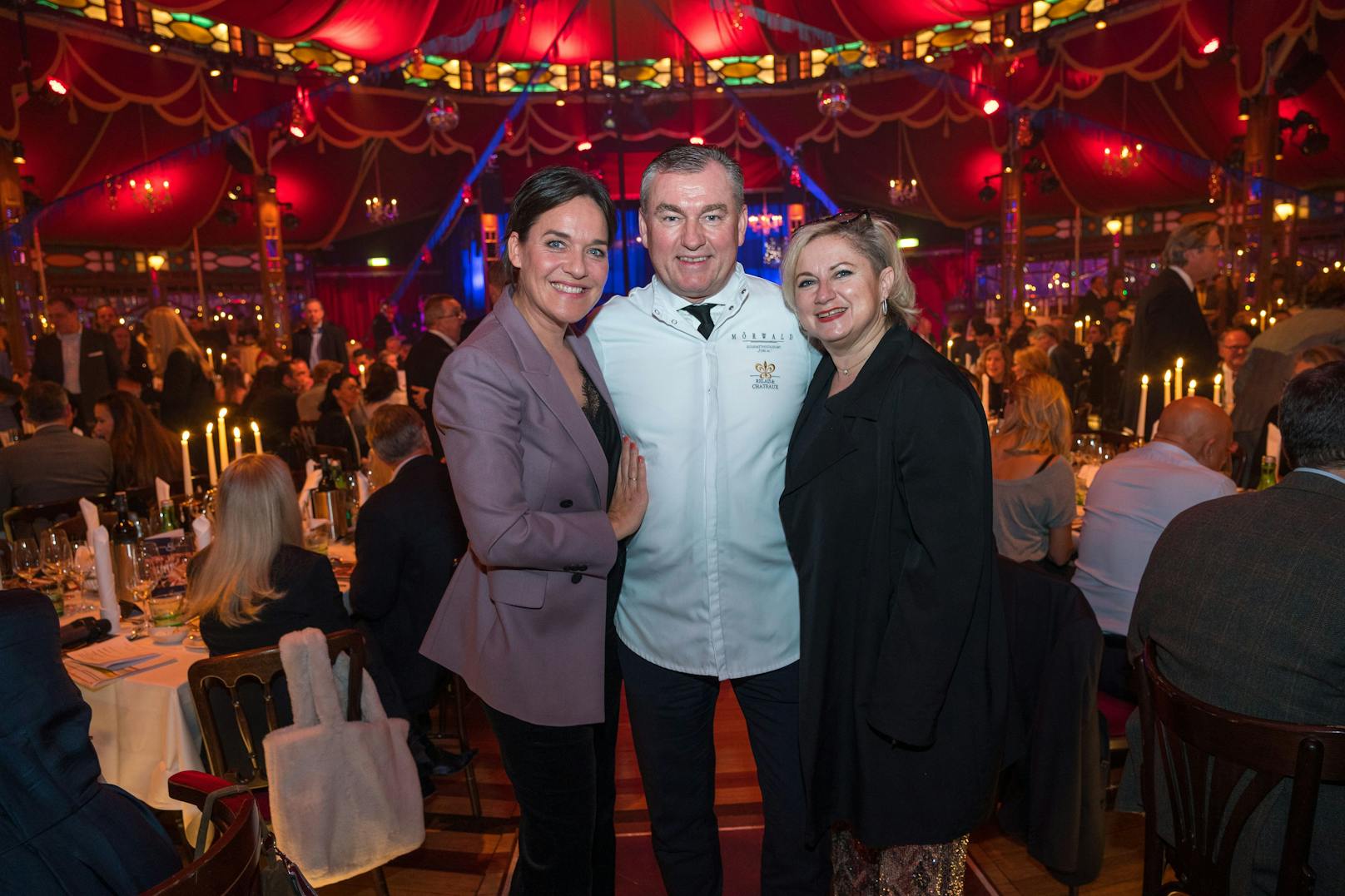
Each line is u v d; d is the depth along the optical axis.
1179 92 11.24
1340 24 9.52
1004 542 3.01
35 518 3.71
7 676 1.12
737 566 1.85
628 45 12.27
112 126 11.38
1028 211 15.44
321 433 5.47
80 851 1.14
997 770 1.76
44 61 9.50
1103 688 2.59
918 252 17.11
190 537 2.96
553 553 1.57
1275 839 1.45
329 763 2.06
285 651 2.06
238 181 14.07
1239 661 1.52
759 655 1.88
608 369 1.85
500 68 14.58
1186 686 1.62
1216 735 1.43
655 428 1.82
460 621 1.83
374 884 2.37
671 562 1.85
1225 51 9.31
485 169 16.48
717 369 1.81
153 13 10.29
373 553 2.88
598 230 1.63
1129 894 2.38
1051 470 2.92
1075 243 15.45
